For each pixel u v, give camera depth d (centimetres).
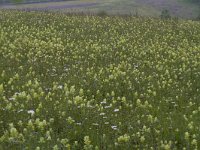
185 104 1369
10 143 884
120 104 1324
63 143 909
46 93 1352
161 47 2458
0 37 2384
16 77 1479
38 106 1169
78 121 1090
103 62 1941
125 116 1180
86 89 1465
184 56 2228
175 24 3647
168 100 1391
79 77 1592
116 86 1523
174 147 966
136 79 1627
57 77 1576
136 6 7350
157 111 1255
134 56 2169
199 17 4744
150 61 2078
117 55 2172
